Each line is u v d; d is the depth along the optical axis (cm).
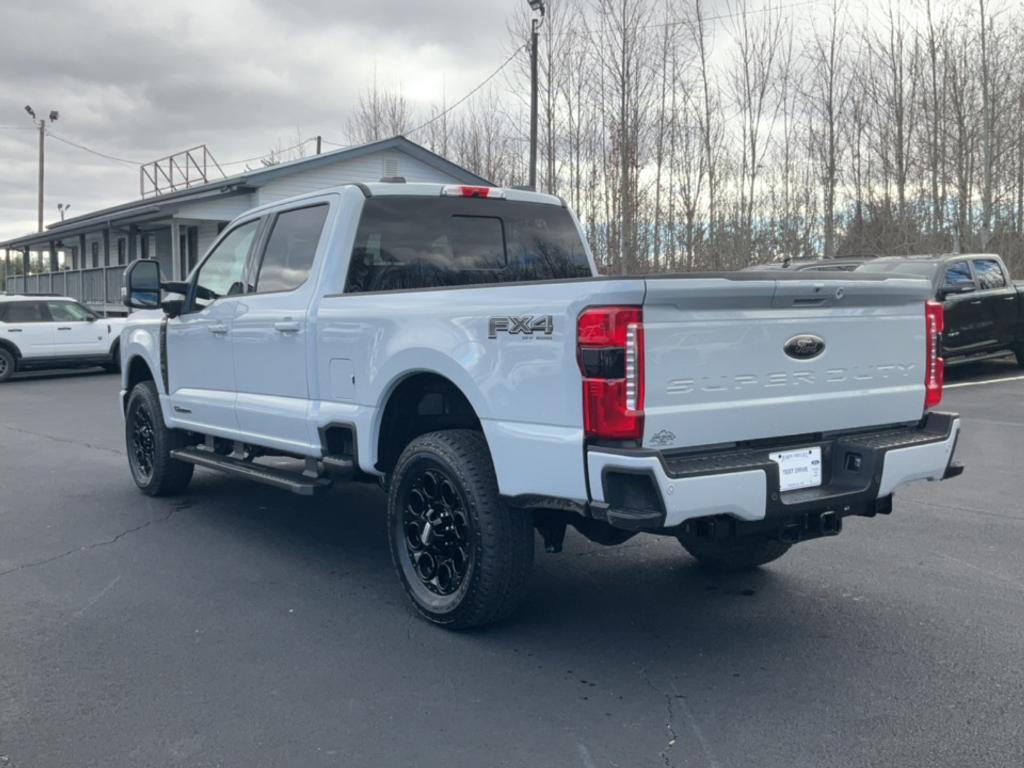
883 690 387
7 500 754
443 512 463
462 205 589
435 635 455
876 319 439
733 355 389
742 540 508
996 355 1647
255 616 484
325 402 530
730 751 338
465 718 366
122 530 657
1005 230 2311
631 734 352
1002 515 663
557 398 386
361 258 545
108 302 2734
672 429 374
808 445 420
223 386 633
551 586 527
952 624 459
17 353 1867
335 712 372
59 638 454
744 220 2477
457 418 484
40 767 332
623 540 432
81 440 1091
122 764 333
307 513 705
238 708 377
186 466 743
